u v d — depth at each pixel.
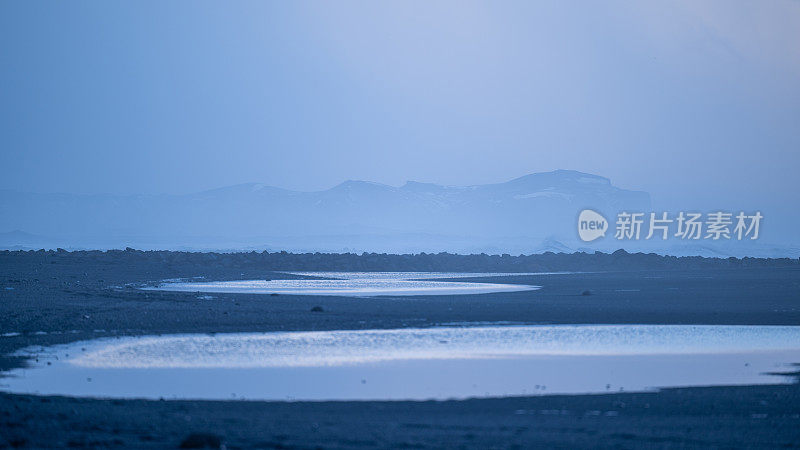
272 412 86.12
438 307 192.75
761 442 74.19
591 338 144.88
